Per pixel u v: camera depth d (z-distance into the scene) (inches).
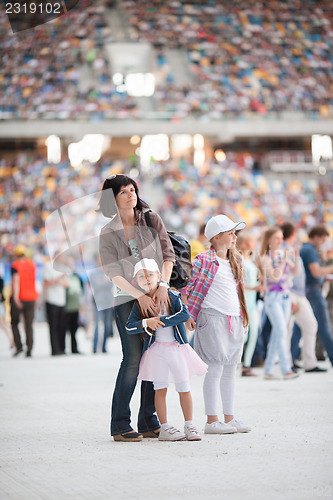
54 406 347.9
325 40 2159.2
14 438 261.7
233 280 269.7
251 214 1803.6
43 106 1835.6
